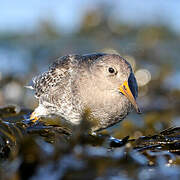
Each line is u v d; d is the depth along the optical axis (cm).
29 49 3234
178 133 1040
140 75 2358
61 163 835
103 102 1227
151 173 855
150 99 2164
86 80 1239
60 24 3725
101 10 3662
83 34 3584
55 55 3009
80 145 906
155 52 2883
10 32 3678
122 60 1207
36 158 855
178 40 3250
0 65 2725
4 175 843
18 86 2275
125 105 1250
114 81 1201
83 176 811
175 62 2711
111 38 3434
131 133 1523
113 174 831
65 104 1271
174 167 889
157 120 1764
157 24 3541
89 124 1252
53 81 1320
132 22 3616
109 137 1041
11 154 973
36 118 1301
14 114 1327
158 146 981
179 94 2161
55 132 1025
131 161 878
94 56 1319
